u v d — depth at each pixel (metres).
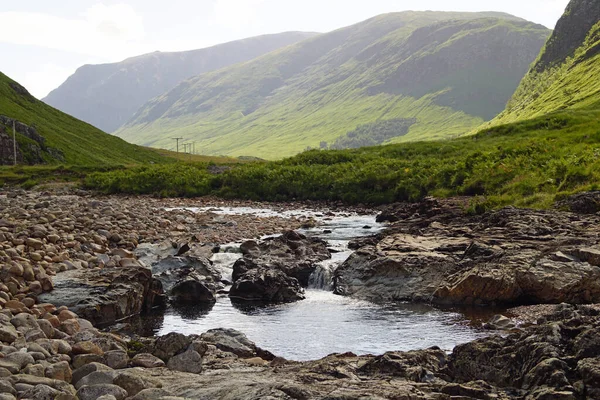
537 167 39.53
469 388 8.74
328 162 69.44
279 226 37.72
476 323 16.91
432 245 23.86
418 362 10.69
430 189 48.72
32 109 164.38
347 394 8.23
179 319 18.53
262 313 19.16
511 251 20.92
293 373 10.19
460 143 70.50
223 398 8.30
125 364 10.96
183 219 38.41
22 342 11.42
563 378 8.60
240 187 62.97
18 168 97.44
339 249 27.89
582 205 28.31
